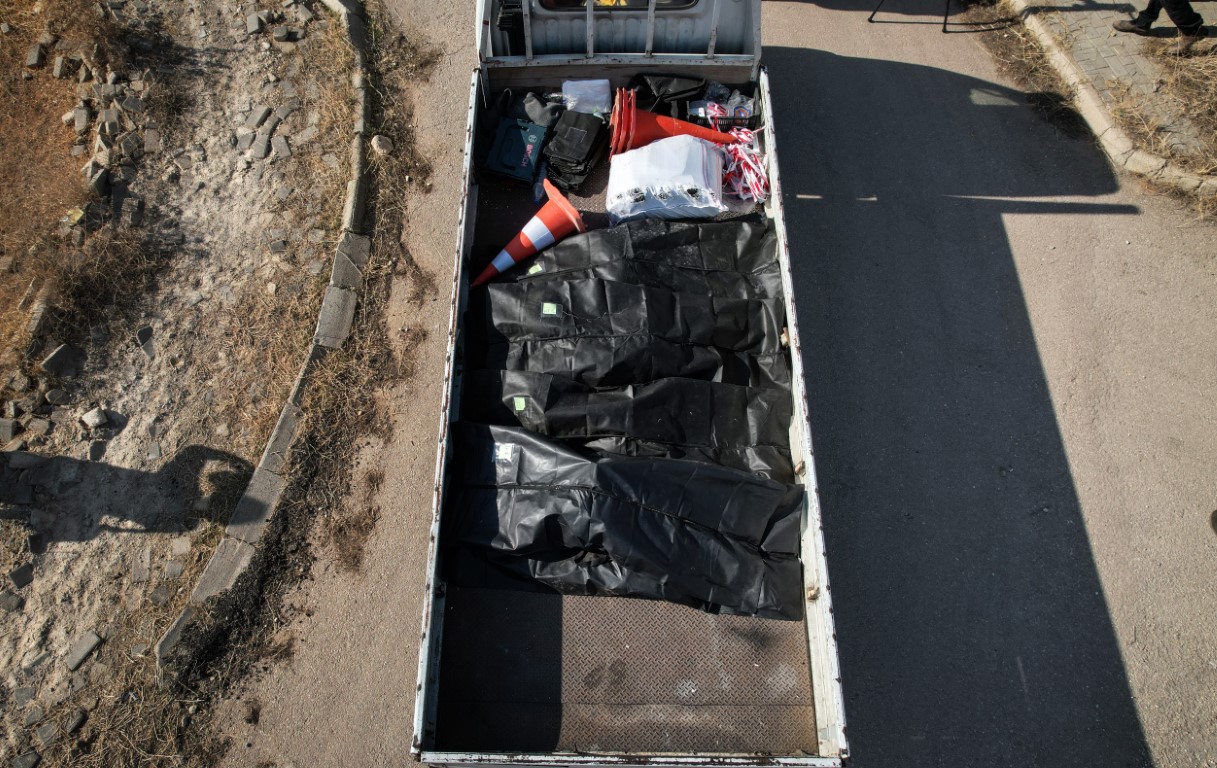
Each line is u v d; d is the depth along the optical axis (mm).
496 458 3654
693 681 3383
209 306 5469
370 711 4422
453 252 5691
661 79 4941
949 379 5301
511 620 3492
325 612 4660
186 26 6414
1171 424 5133
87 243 5523
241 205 5809
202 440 5082
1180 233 5762
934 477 5016
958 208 5891
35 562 4723
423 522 4891
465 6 6625
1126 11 6570
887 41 6648
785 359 4078
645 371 3957
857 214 5855
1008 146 6148
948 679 4488
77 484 4918
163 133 5992
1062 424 5152
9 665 4473
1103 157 6082
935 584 4730
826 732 3154
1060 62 6387
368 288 5535
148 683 4445
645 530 3475
